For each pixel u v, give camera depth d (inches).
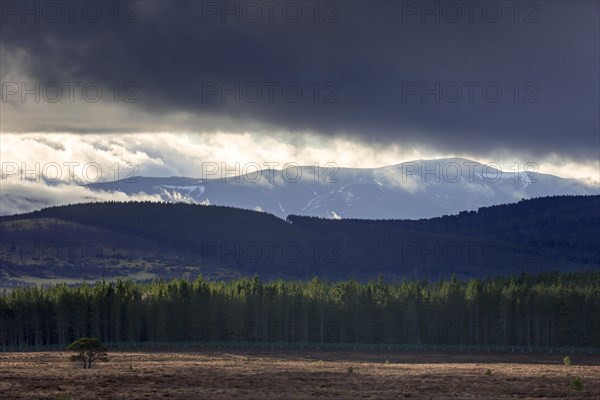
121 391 6840.6
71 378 7849.4
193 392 6806.1
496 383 7509.8
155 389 6998.0
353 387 7214.6
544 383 7475.4
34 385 7214.6
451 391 6904.5
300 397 6501.0
